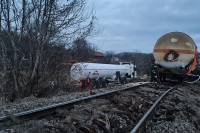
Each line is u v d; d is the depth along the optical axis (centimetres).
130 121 480
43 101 618
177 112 632
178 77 1398
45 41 741
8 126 358
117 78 1591
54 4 747
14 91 718
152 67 1398
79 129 374
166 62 1372
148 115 507
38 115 439
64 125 385
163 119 539
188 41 1311
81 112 497
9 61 730
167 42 1366
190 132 507
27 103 575
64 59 912
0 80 729
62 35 769
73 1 747
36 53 768
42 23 744
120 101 649
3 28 699
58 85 930
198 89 1530
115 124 442
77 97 712
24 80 783
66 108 524
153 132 439
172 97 869
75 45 835
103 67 1470
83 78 1264
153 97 838
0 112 462
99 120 437
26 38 763
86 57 1094
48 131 349
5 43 736
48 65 866
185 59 1312
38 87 812
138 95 850
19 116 396
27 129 351
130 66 1931
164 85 1327
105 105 593
